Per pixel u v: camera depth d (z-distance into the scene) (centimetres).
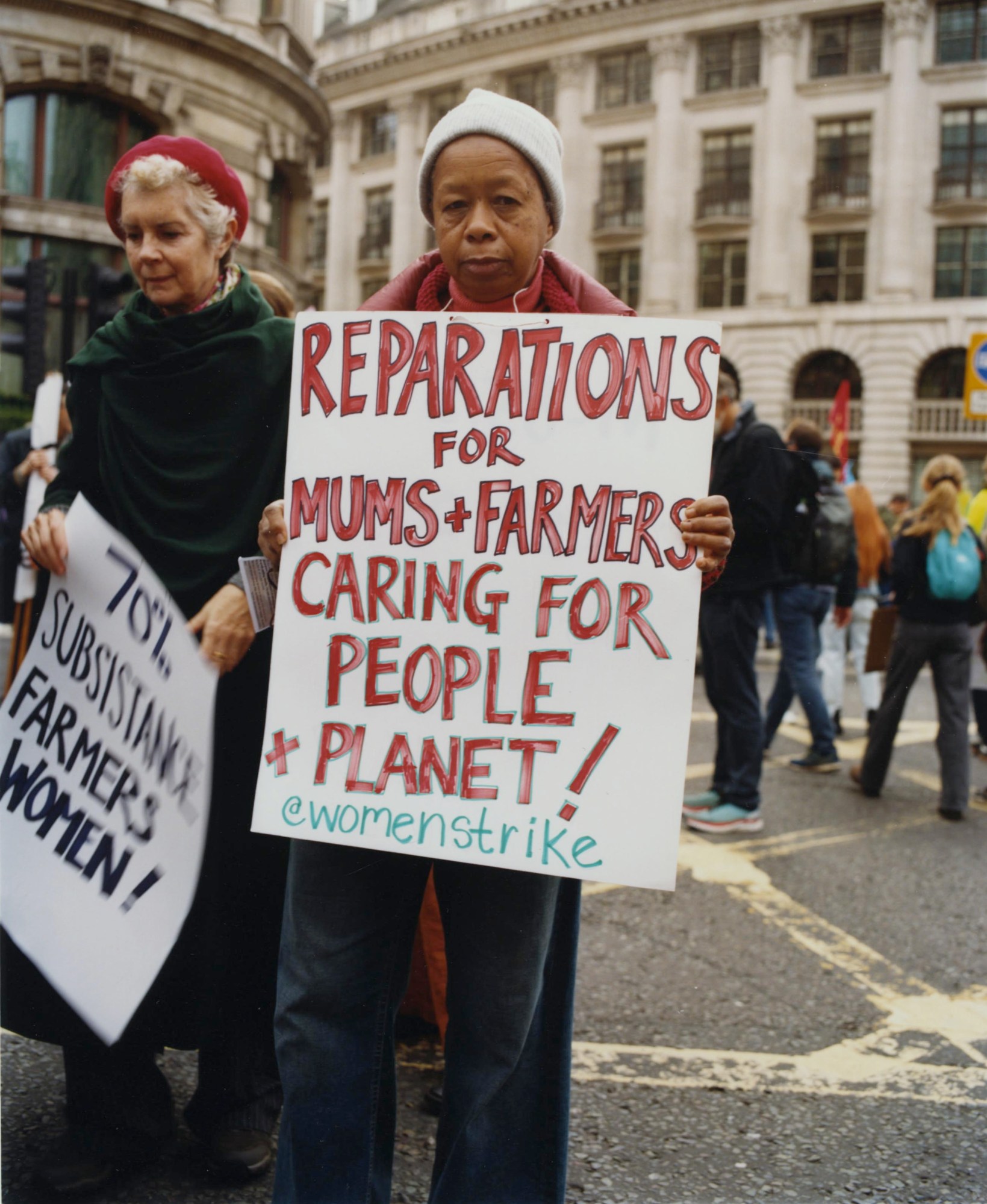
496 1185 174
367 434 170
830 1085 259
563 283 182
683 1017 293
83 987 202
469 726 163
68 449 219
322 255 3934
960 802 507
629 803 158
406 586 167
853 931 360
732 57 3103
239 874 201
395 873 172
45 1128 224
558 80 3297
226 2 1698
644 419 162
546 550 163
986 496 703
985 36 2900
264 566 191
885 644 545
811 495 466
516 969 166
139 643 202
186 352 201
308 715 169
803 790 561
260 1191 205
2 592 571
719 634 470
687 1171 221
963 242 2947
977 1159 229
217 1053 208
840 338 3012
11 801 215
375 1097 172
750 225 3086
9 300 913
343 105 3750
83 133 1571
